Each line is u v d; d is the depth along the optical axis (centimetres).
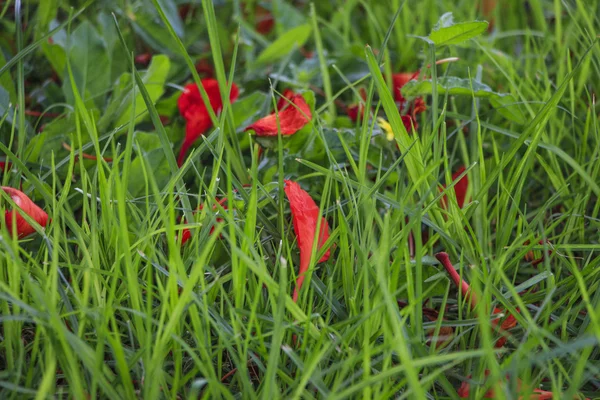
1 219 67
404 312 64
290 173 85
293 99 81
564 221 86
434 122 78
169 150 72
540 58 102
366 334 63
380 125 83
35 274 68
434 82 78
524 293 77
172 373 68
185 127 94
